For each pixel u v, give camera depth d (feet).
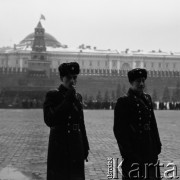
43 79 551.59
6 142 82.69
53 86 547.49
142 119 30.76
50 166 31.37
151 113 31.48
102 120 164.96
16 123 141.79
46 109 31.48
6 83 552.82
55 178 31.01
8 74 554.87
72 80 31.45
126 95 31.55
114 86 581.53
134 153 30.22
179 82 580.30
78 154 31.22
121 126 30.68
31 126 127.85
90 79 578.25
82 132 32.35
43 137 93.56
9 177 45.80
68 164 31.01
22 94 465.88
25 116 192.75
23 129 116.16
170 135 101.19
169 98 537.24
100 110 321.32
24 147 74.59
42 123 142.20
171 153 66.69
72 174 30.89
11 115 204.23
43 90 490.49
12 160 58.80
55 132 31.48
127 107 30.86
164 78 586.04
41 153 66.49
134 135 30.68
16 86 522.06
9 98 459.32
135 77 31.30
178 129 120.67
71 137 31.22
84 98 509.35
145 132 30.83
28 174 47.88
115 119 31.01
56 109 30.86
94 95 575.38
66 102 30.78
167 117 196.95
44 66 574.15
